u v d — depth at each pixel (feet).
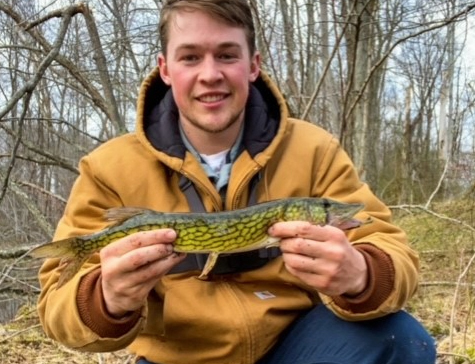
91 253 3.31
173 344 3.83
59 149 13.92
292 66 11.81
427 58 26.20
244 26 3.85
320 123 15.43
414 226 13.15
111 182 3.88
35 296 9.87
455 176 13.14
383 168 23.79
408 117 21.88
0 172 9.09
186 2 3.76
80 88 11.01
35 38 8.95
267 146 3.85
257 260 3.77
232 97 3.81
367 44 13.09
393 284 3.42
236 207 3.82
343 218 3.33
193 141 3.96
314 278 3.21
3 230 12.57
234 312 3.67
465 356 5.82
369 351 3.55
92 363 6.68
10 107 6.84
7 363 6.77
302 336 3.73
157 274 3.17
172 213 3.27
